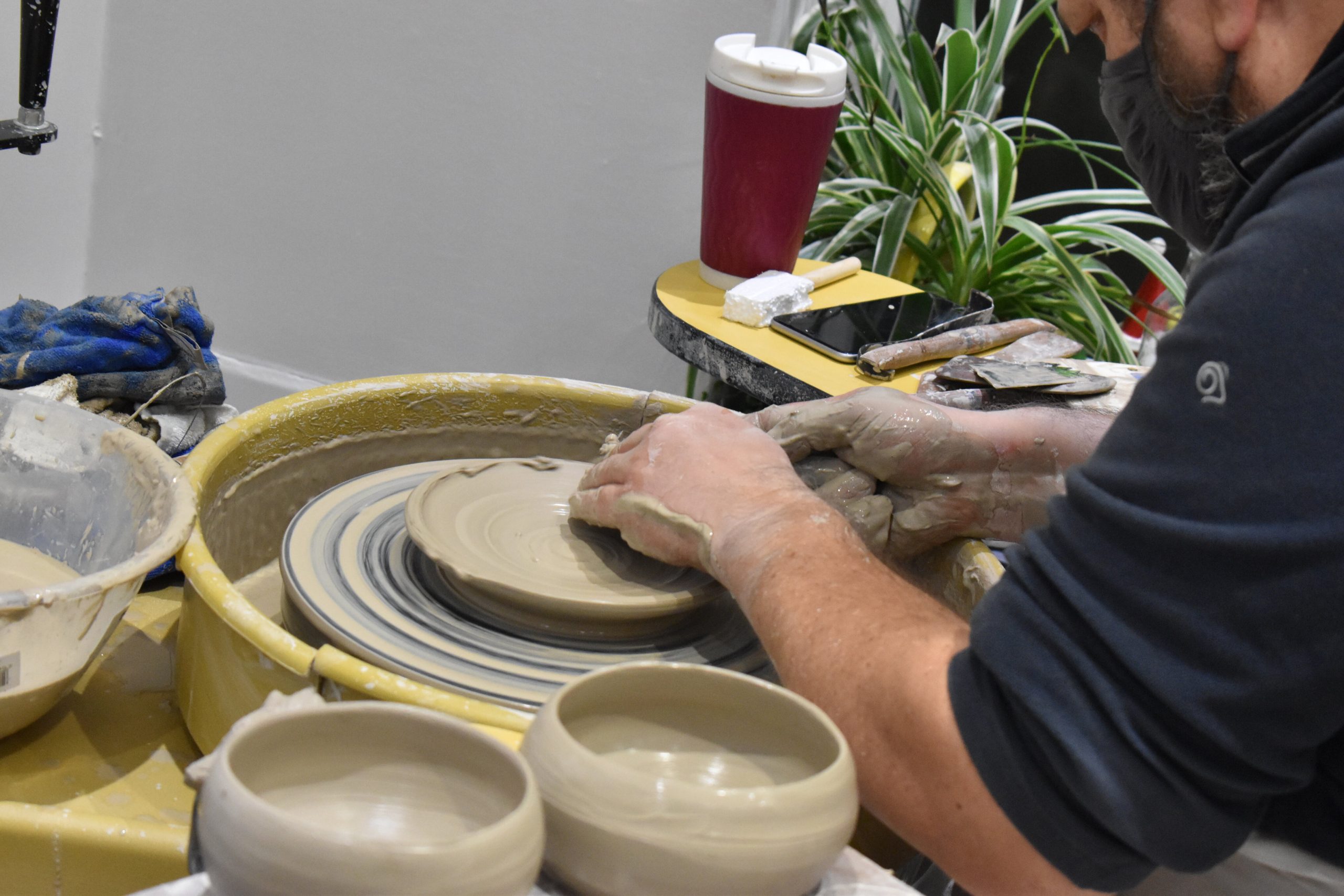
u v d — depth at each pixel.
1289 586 0.51
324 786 0.46
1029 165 3.23
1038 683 0.57
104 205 2.28
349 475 1.27
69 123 2.12
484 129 2.09
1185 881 0.78
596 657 0.92
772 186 1.53
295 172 2.20
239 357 2.40
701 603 0.95
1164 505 0.54
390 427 1.27
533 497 1.10
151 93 2.17
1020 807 0.59
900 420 1.00
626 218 2.12
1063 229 2.50
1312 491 0.50
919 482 1.02
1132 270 3.29
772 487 0.86
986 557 1.00
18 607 0.71
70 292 2.31
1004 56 2.55
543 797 0.45
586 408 1.34
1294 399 0.51
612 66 2.00
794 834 0.44
